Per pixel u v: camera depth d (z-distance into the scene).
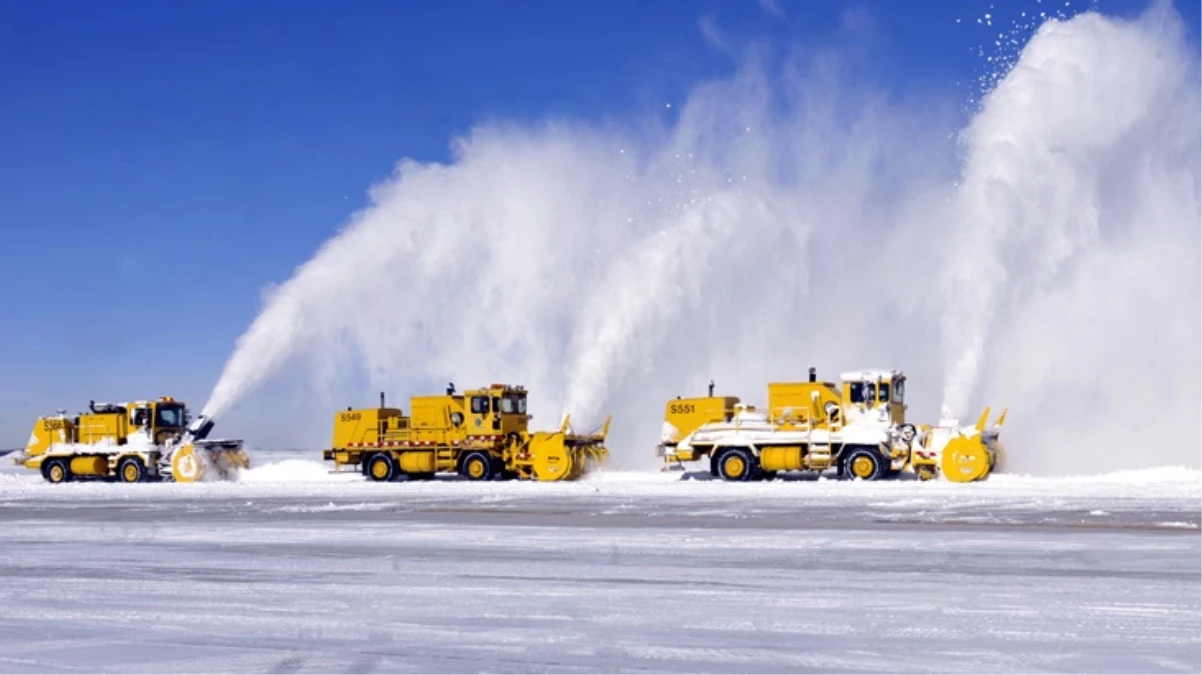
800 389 36.69
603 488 33.91
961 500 27.11
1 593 15.41
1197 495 27.84
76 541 21.61
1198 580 14.85
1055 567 16.00
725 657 11.19
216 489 37.28
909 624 12.45
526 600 14.23
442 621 13.05
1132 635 11.80
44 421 45.62
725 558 17.42
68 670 11.07
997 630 12.10
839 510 25.00
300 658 11.42
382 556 18.47
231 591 15.28
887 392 35.56
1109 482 33.00
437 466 40.62
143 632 12.73
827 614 13.03
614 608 13.61
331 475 44.31
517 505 28.20
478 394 40.47
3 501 34.06
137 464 44.25
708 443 37.31
